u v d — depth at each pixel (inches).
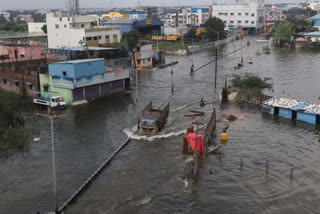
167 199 977.5
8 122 1535.4
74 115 1763.0
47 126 1596.9
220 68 3142.2
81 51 3038.9
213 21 5113.2
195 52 4345.5
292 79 2556.6
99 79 2059.5
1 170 1167.6
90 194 1011.9
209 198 976.3
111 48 3179.1
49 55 2709.2
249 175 1099.3
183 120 1659.7
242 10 6860.2
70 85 1916.8
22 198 999.6
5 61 2466.8
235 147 1321.4
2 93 1573.6
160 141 1401.3
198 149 1242.0
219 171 1131.9
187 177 1098.7
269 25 7293.3
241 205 938.7
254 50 4424.2
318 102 1926.7
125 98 2108.8
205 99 2050.9
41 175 1133.1
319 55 3796.8
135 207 942.4
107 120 1680.6
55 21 3777.1
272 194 985.5
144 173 1135.0
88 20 3909.9
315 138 1384.1
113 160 1238.9
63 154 1290.6
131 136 1459.2
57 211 920.3
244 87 2206.0
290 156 1228.5
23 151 1317.7
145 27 5506.9
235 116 1701.5
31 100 2066.9
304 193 984.3
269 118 1651.1
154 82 2586.1
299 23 5487.2
